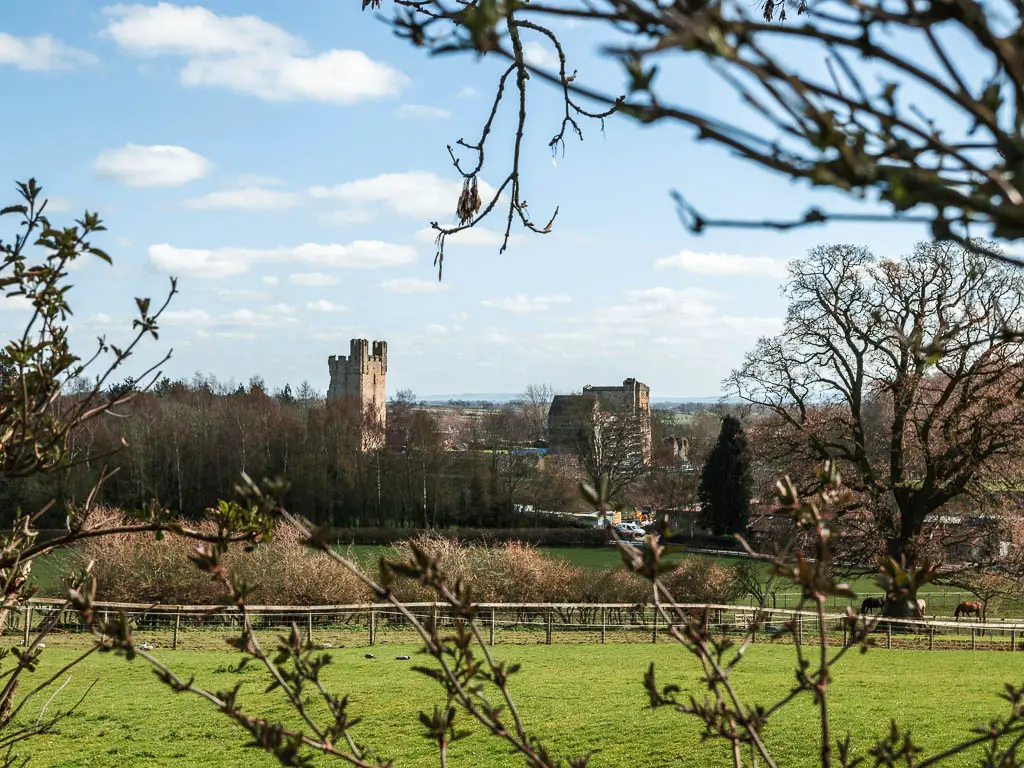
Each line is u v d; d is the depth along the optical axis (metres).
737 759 3.11
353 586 29.64
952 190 1.20
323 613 29.23
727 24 1.17
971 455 25.55
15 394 4.82
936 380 26.52
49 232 4.63
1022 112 1.20
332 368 134.00
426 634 2.87
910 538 26.95
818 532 2.82
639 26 1.37
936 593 40.97
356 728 15.33
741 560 31.72
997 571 27.59
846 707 14.98
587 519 65.88
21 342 4.76
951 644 26.23
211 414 70.31
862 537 26.61
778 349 29.80
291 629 3.19
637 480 73.62
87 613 2.99
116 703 17.44
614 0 1.35
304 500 66.25
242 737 15.27
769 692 16.55
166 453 62.97
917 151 1.36
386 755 13.87
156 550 29.20
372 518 67.69
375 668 20.80
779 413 29.91
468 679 2.92
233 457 66.75
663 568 2.54
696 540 57.28
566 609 31.17
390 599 2.81
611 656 22.64
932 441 26.88
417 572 2.79
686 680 18.42
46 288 4.75
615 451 68.19
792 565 2.85
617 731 14.48
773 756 12.20
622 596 32.06
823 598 2.73
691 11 1.23
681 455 83.38
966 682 17.78
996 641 27.33
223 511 4.41
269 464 67.06
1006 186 1.20
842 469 28.70
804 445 28.83
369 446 70.12
